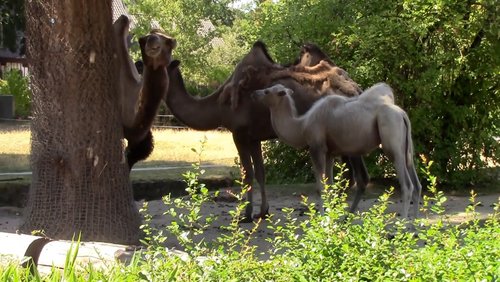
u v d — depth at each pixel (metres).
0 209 14.27
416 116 17.08
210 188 17.25
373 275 6.59
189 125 13.99
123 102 11.35
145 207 7.66
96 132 10.34
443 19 17.05
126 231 10.49
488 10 17.23
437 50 17.58
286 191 16.95
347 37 17.44
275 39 18.39
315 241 7.02
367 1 17.61
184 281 6.37
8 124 31.75
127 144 11.98
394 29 16.70
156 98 10.92
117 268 6.79
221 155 23.64
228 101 13.66
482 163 17.80
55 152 10.30
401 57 17.02
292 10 18.30
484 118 17.91
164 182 16.70
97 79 10.34
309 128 12.65
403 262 6.75
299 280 6.54
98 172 10.34
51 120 10.34
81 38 10.27
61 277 6.93
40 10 10.34
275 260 6.89
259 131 13.61
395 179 17.67
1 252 7.84
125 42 11.38
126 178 10.70
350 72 17.00
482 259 6.96
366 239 6.97
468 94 17.80
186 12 44.47
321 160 12.64
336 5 17.88
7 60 49.19
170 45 10.63
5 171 17.86
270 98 12.89
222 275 6.42
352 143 12.40
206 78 44.28
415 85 16.95
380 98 12.27
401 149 11.96
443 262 6.89
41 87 10.38
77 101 10.30
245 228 12.59
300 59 14.54
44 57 10.34
